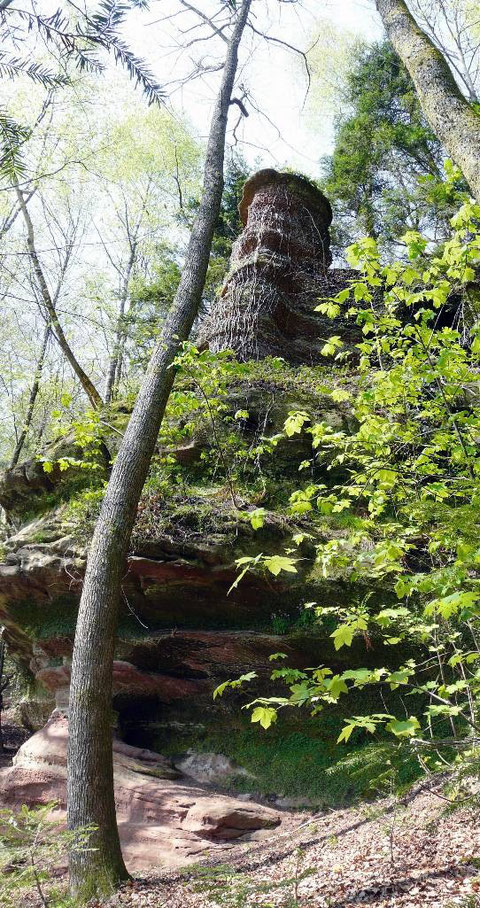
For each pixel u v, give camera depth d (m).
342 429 8.79
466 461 4.31
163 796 7.02
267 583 7.44
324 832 5.84
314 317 12.03
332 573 7.24
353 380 9.52
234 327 11.44
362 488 4.90
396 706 6.98
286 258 12.40
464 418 4.56
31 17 2.02
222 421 9.05
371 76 19.66
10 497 9.70
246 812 6.79
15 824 4.68
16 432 17.55
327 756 7.22
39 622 8.75
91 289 13.70
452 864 3.90
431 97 4.73
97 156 12.64
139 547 7.70
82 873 5.30
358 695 7.21
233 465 8.60
